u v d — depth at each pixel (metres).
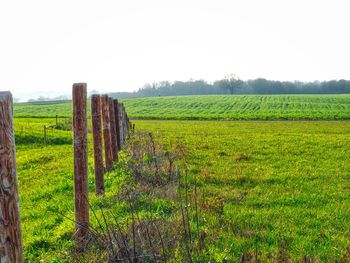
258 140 27.92
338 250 7.85
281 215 10.23
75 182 7.90
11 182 3.89
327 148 23.72
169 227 7.61
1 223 3.84
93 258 6.78
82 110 7.95
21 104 133.50
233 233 8.49
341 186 13.85
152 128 43.47
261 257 7.06
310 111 83.44
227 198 11.70
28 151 24.20
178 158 18.56
